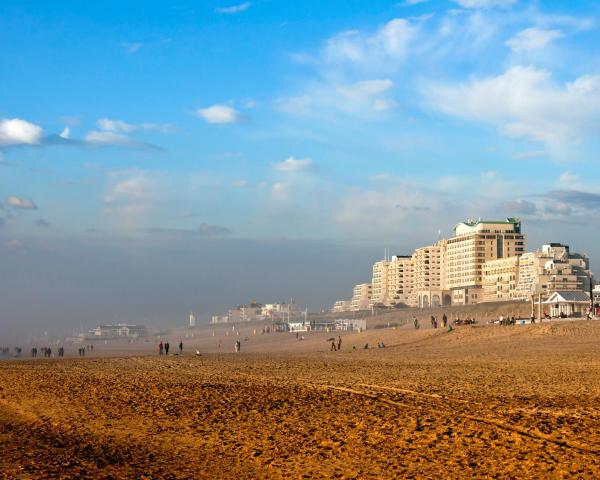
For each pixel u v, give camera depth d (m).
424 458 23.06
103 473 22.08
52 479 21.08
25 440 28.09
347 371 61.88
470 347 98.62
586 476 20.17
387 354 95.38
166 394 43.16
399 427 28.56
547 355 76.25
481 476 20.56
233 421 31.81
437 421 29.62
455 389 43.25
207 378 55.91
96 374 62.81
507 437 25.67
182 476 21.80
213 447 26.19
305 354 113.69
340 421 30.80
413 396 39.53
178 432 29.45
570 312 147.12
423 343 114.56
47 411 36.88
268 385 48.53
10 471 22.14
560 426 27.64
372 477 20.98
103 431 30.08
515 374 54.09
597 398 37.44
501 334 107.62
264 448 25.62
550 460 22.03
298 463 23.11
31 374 63.59
